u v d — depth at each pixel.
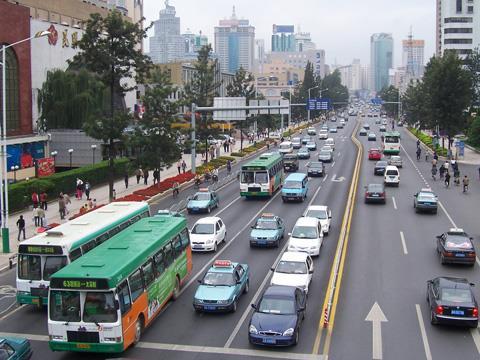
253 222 43.44
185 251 28.53
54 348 19.70
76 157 70.06
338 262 30.75
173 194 56.06
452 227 41.25
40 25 69.06
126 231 26.09
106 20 50.31
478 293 26.58
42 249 24.66
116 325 19.34
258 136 121.62
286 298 21.97
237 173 73.25
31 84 66.94
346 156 88.31
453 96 88.62
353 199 52.44
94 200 49.34
